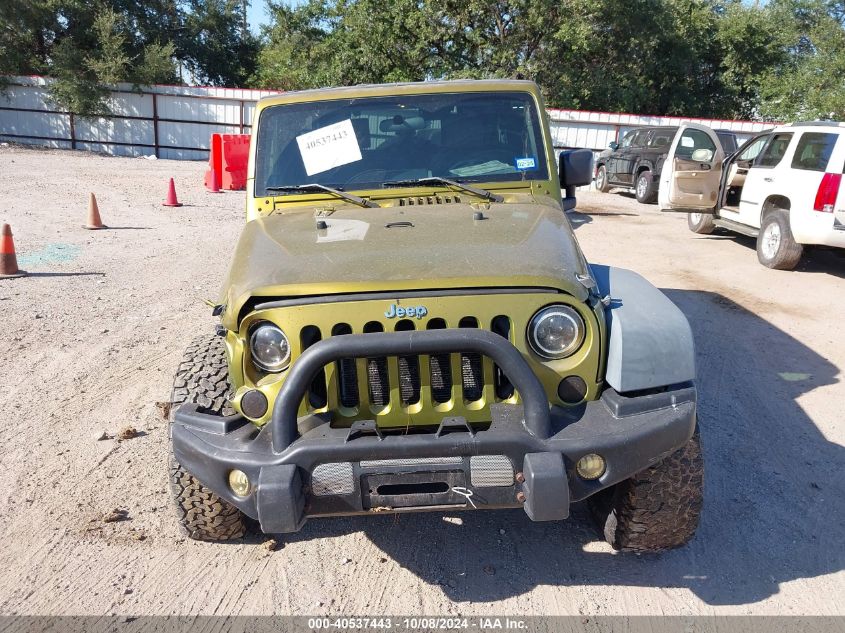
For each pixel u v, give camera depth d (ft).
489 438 8.48
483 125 13.37
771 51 98.27
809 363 19.36
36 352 19.74
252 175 13.24
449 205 12.19
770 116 94.02
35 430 15.19
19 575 10.59
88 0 94.73
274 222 11.85
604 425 8.81
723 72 101.09
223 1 118.01
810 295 26.45
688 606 9.82
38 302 24.34
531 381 8.54
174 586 10.37
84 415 15.90
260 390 9.06
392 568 10.77
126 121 88.17
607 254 33.94
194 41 116.37
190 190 55.88
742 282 28.45
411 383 9.09
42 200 46.21
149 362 19.10
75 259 30.71
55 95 86.43
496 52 78.79
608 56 90.68
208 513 10.65
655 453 8.87
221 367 10.28
